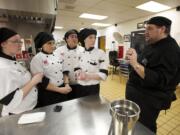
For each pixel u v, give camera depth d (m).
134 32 5.69
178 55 1.17
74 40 1.84
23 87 1.02
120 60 5.52
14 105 0.95
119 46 6.38
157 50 1.20
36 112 0.93
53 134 0.72
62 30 9.69
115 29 7.08
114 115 0.60
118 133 0.60
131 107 0.69
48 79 1.42
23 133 0.73
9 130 0.76
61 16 5.34
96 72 1.46
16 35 1.02
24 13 1.33
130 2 3.62
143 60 1.30
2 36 0.97
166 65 1.13
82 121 0.84
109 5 3.90
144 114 1.29
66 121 0.84
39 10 1.28
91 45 1.45
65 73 1.80
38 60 1.38
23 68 1.16
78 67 1.62
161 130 2.18
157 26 1.18
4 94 0.92
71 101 1.11
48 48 1.45
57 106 1.01
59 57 1.68
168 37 1.22
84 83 1.47
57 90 1.45
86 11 4.57
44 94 1.47
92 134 0.72
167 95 1.24
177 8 4.04
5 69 0.94
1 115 1.00
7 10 1.22
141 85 1.30
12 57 1.06
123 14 4.93
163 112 2.70
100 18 5.66
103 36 8.31
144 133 0.73
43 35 1.44
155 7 4.09
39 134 0.72
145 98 1.27
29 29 1.98
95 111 0.95
